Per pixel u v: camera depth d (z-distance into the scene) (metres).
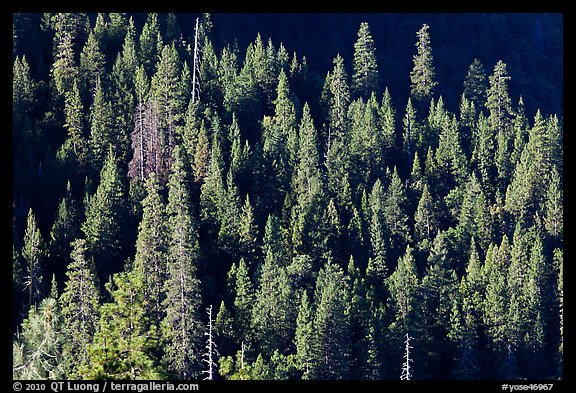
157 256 142.38
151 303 135.62
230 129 174.62
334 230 157.88
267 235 152.75
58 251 149.62
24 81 178.12
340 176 170.50
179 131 173.00
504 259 155.25
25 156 165.62
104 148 171.88
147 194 160.38
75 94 176.25
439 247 157.88
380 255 154.75
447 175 179.50
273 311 139.62
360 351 138.00
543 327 148.62
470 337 146.25
